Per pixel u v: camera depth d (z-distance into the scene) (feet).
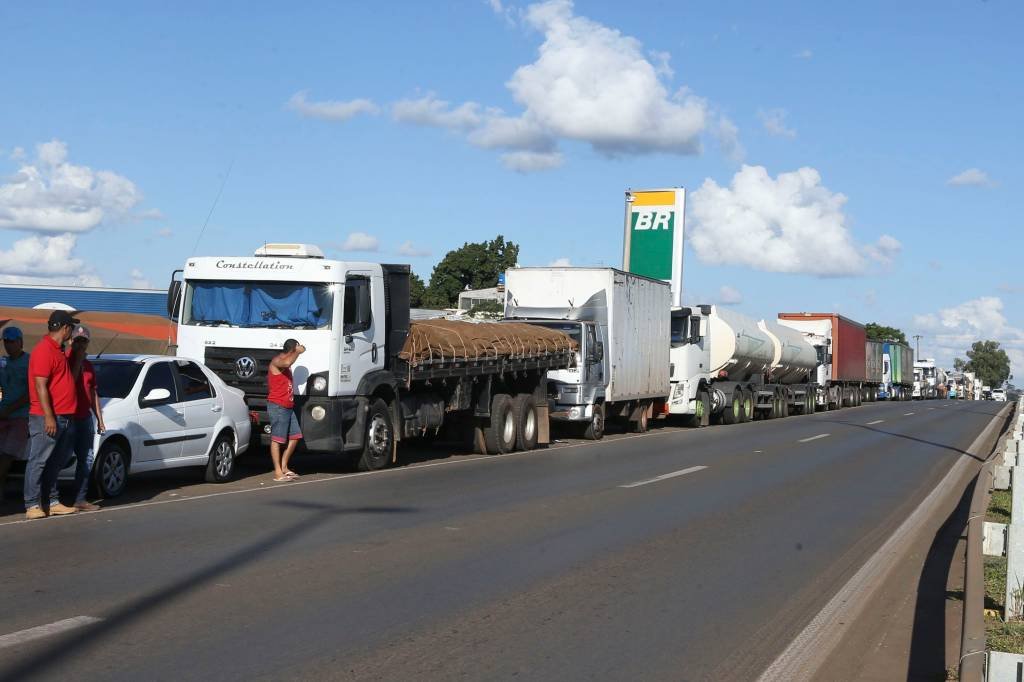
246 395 47.44
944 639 22.76
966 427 116.06
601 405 77.71
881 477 55.98
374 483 44.73
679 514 38.47
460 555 28.71
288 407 45.16
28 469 32.40
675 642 21.16
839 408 168.35
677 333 95.76
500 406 62.90
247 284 48.16
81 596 22.47
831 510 41.93
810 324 159.63
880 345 217.36
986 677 14.01
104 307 138.62
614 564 28.58
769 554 31.45
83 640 19.19
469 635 20.76
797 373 135.44
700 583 26.86
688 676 18.98
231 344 47.65
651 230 129.08
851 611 24.91
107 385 38.73
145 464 38.68
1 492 35.81
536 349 66.28
